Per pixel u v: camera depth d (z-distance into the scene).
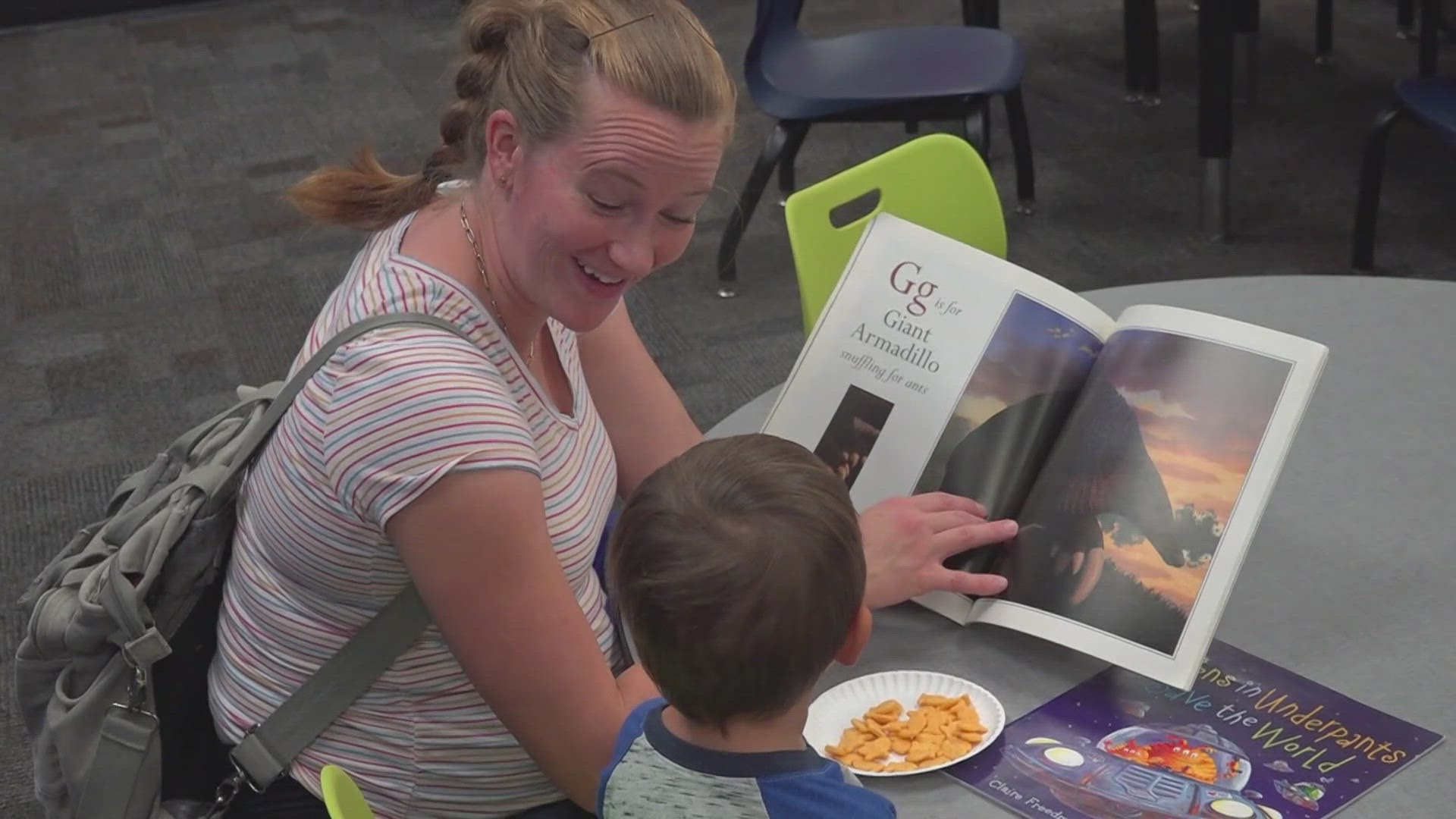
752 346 3.04
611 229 0.98
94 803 1.12
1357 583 1.11
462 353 1.00
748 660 0.80
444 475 0.96
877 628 1.12
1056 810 0.91
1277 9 4.80
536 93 0.97
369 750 1.11
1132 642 1.02
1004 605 1.08
